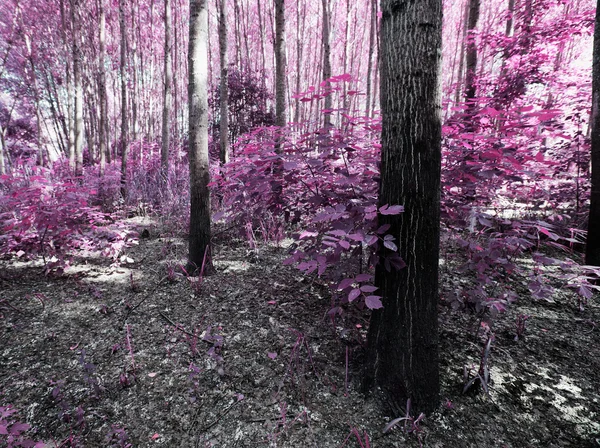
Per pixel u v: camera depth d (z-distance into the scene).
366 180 2.21
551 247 3.74
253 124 11.31
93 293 3.13
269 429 1.59
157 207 6.71
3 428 1.33
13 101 16.42
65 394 1.87
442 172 2.43
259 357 2.10
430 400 1.64
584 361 1.99
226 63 6.54
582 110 4.14
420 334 1.60
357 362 2.01
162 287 3.21
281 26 5.12
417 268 1.57
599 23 2.80
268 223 4.41
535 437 1.51
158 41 14.81
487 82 5.29
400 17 1.44
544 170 2.82
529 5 5.19
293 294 2.98
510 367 1.94
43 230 3.43
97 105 13.23
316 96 2.17
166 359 2.13
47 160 13.38
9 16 11.65
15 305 2.92
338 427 1.59
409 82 1.45
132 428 1.64
